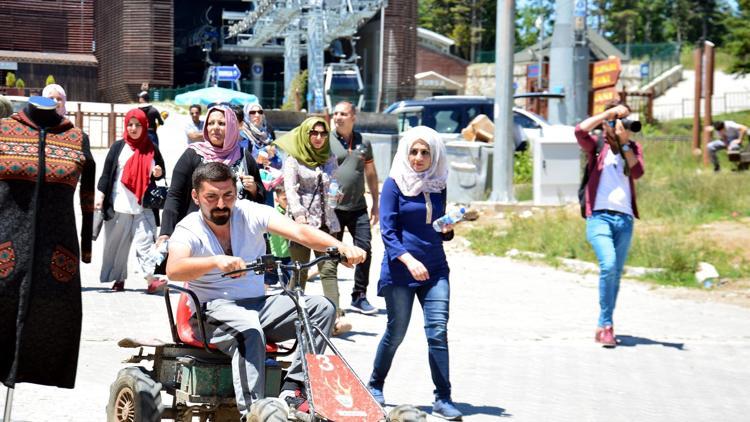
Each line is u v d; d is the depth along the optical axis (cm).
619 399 947
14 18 6575
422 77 7312
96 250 1816
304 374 607
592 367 1084
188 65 7688
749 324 1372
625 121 1166
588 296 1545
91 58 6788
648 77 7312
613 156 1171
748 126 5797
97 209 1389
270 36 5744
